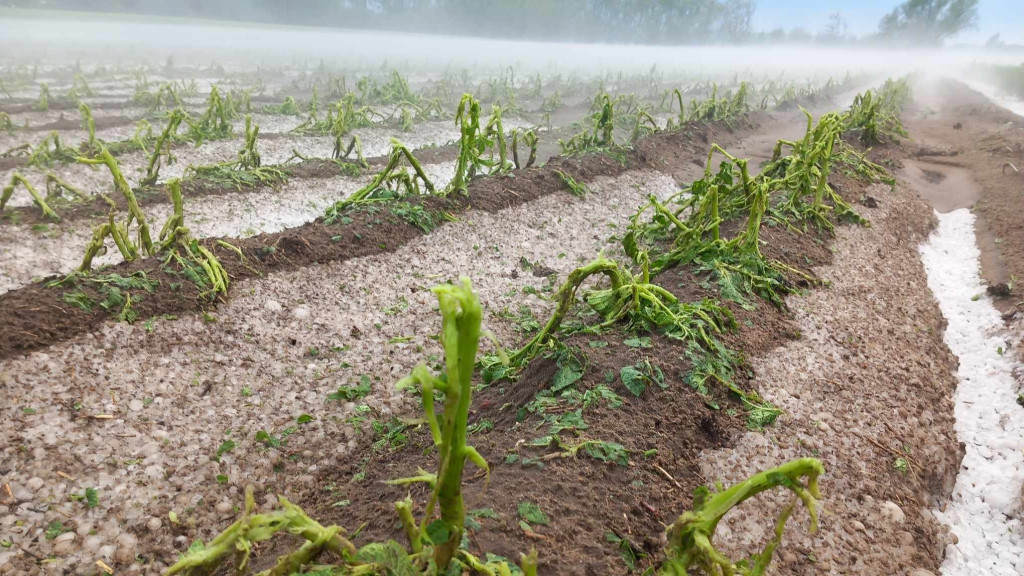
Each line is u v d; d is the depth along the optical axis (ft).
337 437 13.29
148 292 15.90
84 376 13.33
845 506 11.25
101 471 11.34
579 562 8.40
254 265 18.34
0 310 14.06
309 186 28.71
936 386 16.01
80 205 23.00
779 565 9.77
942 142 47.42
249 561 9.55
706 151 41.14
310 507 11.32
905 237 26.45
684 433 11.83
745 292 17.60
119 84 61.72
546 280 21.40
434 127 46.85
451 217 23.56
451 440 5.55
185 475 11.68
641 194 31.04
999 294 21.33
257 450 12.57
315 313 17.38
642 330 14.61
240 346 15.55
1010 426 14.73
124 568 9.89
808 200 26.32
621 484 10.18
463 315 5.27
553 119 58.13
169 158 27.25
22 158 28.17
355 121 42.75
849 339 16.99
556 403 12.17
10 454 11.17
